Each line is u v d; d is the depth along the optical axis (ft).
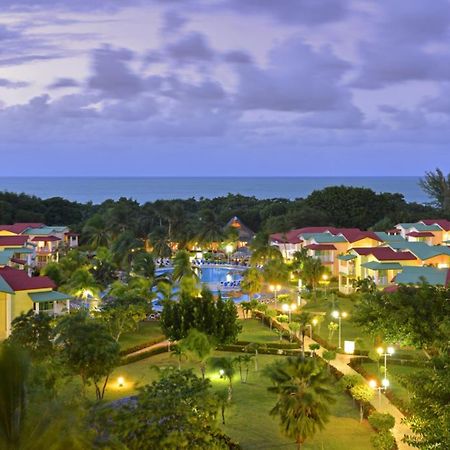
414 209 485.15
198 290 250.16
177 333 193.67
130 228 396.57
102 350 142.41
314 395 118.21
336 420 143.23
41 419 59.98
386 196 490.49
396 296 150.41
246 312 258.16
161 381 109.91
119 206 456.04
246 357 172.35
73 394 86.02
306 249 315.17
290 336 216.33
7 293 206.39
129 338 218.59
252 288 265.54
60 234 379.96
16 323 150.30
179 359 183.73
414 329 143.43
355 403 152.56
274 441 131.54
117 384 169.37
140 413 98.89
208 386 111.24
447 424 83.20
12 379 57.57
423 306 145.38
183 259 291.79
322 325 233.96
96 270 290.56
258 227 504.43
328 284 306.55
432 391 90.48
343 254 312.09
